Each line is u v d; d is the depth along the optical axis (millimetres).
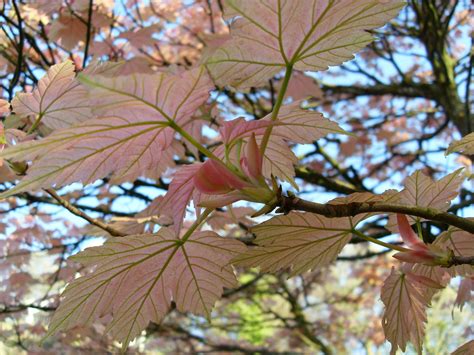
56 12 743
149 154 235
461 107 944
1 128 282
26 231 883
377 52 1009
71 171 227
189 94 208
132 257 274
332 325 1782
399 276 299
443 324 1709
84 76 184
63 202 325
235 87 258
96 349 1097
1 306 916
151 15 923
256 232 257
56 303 865
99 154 225
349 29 234
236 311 1666
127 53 823
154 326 1159
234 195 209
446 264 224
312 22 231
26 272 904
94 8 718
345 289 1922
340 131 267
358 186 866
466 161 1076
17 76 575
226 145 219
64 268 858
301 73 945
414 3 905
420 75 1224
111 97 196
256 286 1391
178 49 1021
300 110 254
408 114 1086
